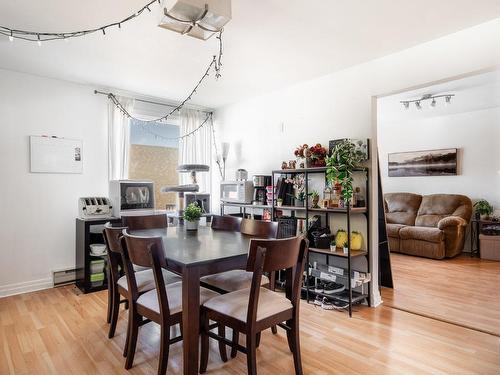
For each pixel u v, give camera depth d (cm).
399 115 581
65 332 243
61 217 364
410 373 191
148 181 377
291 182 352
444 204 551
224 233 254
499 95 450
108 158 395
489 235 500
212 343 232
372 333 245
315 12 220
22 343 226
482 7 214
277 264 161
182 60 306
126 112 405
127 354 199
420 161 615
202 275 167
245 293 191
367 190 306
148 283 216
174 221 376
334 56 295
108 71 336
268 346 225
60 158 362
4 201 329
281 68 326
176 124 471
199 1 168
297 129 375
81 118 377
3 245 328
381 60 297
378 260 325
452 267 451
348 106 324
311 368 196
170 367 196
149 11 216
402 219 587
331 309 293
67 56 296
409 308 296
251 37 258
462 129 566
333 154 293
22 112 339
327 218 338
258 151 427
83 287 337
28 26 237
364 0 206
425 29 245
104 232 229
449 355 212
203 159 487
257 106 427
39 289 346
